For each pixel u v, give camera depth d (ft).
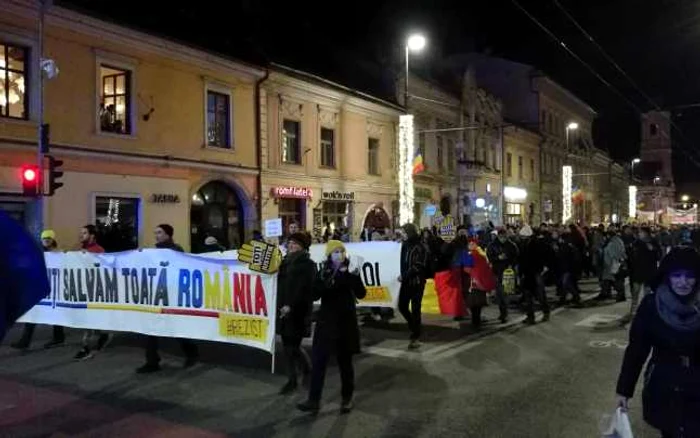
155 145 61.16
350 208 90.07
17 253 15.43
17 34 50.44
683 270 12.19
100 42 56.34
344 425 20.79
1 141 49.24
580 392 24.49
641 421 21.30
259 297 26.08
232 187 71.00
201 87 66.18
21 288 15.40
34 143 51.42
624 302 52.03
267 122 74.74
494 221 133.80
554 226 55.83
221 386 25.53
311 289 23.29
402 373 27.61
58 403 23.25
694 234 74.43
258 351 32.24
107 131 57.41
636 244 43.52
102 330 32.07
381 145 96.68
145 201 60.34
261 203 73.61
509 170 144.87
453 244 38.83
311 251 39.81
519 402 23.18
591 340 35.14
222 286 27.22
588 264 73.00
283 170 76.89
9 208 51.21
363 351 32.09
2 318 15.10
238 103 70.95
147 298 29.12
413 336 33.19
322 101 83.56
